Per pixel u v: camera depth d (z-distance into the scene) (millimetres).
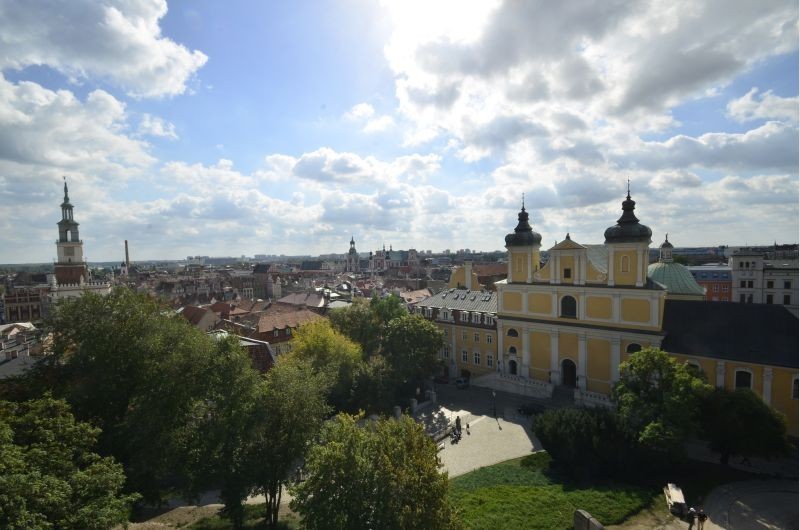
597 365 60281
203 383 31344
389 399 57125
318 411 30906
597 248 67375
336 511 20531
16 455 19359
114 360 33438
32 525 16781
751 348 49969
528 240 66625
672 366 38156
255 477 28500
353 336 68562
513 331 69125
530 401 61719
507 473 38812
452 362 78750
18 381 33719
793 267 106500
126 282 192750
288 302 111438
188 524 32406
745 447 37094
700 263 162500
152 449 29328
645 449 36562
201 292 163625
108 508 20562
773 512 32000
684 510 30797
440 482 21141
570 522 28469
